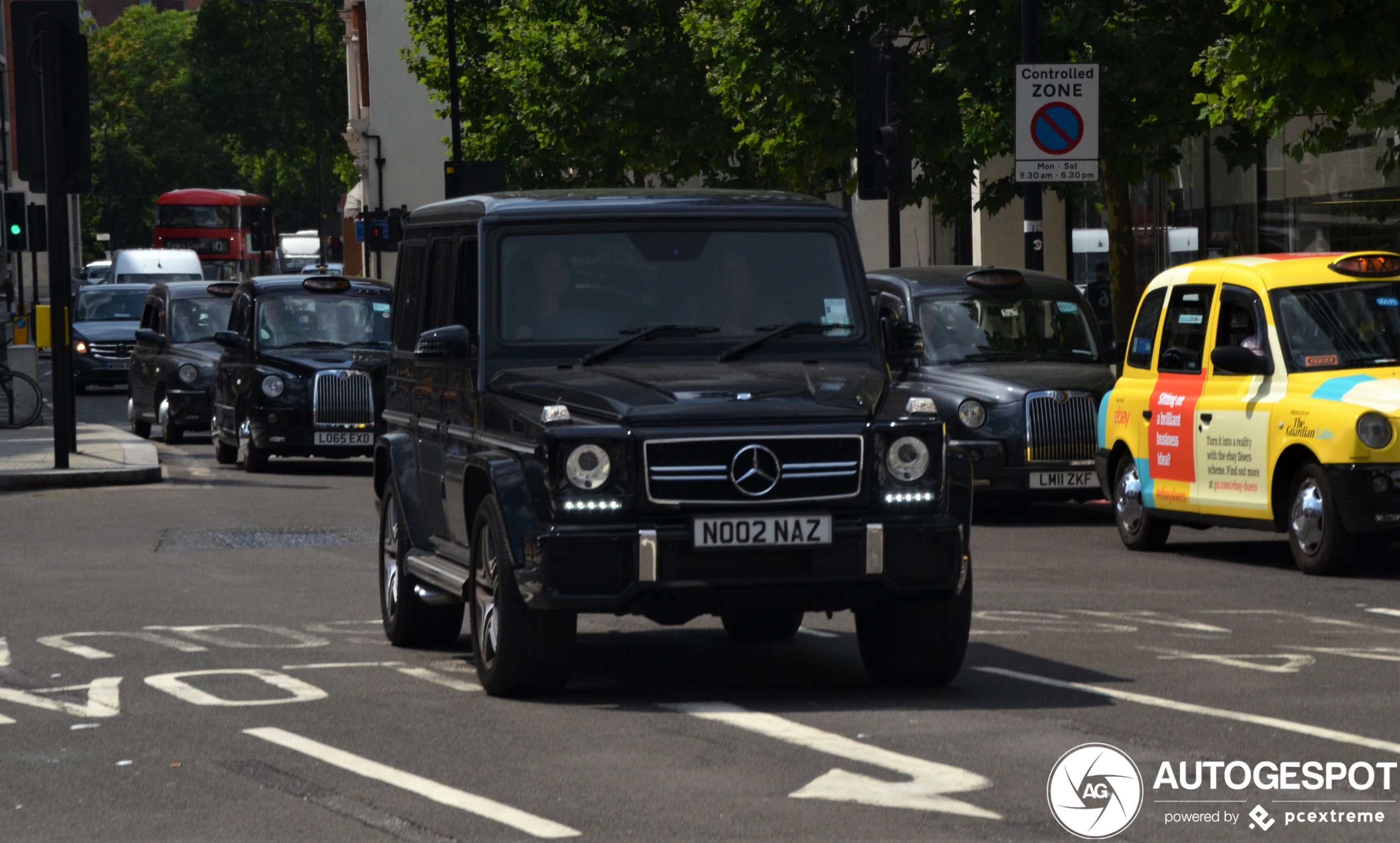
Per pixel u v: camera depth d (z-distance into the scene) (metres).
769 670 16.66
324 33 185.62
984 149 40.34
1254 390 23.97
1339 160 44.50
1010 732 13.58
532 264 16.38
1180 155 41.56
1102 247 55.12
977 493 30.20
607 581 14.20
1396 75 30.92
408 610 17.98
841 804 11.46
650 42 62.50
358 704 15.07
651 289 16.41
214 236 131.50
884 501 14.51
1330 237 45.03
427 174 108.06
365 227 82.12
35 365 50.84
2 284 109.81
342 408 40.06
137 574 24.17
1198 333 25.33
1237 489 24.27
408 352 18.73
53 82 37.44
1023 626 19.02
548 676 14.97
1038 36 35.97
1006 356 31.70
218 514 32.12
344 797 11.84
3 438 46.44
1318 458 22.80
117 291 74.44
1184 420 25.16
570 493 14.25
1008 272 32.72
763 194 17.20
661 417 14.34
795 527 14.23
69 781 12.46
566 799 11.69
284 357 40.59
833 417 14.49
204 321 50.38
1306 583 22.39
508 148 76.44
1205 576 23.20
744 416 14.39
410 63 90.81
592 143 64.19
